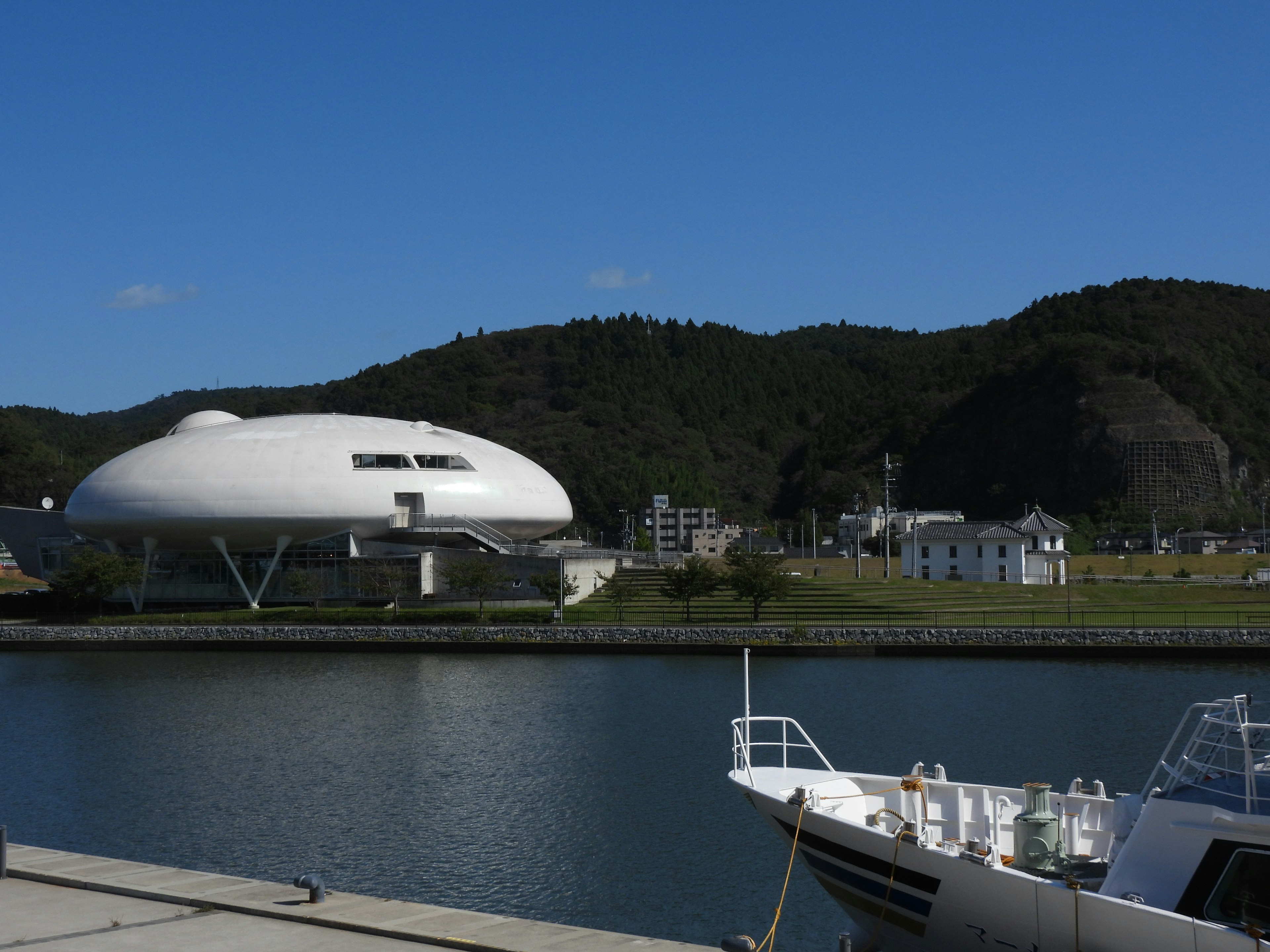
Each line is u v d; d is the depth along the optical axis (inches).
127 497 4662.9
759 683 2923.2
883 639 3442.4
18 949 746.8
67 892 901.2
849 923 1254.3
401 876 1419.8
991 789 1072.8
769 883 1380.4
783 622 3836.1
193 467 4648.1
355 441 4790.8
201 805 1779.0
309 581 4581.7
